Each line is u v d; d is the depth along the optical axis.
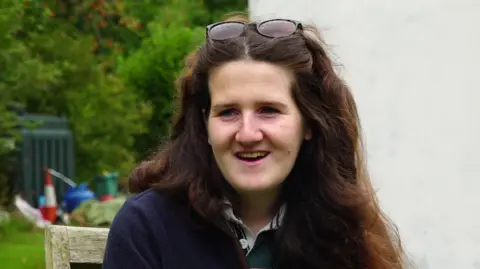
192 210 2.38
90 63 14.96
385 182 4.97
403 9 4.86
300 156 2.47
